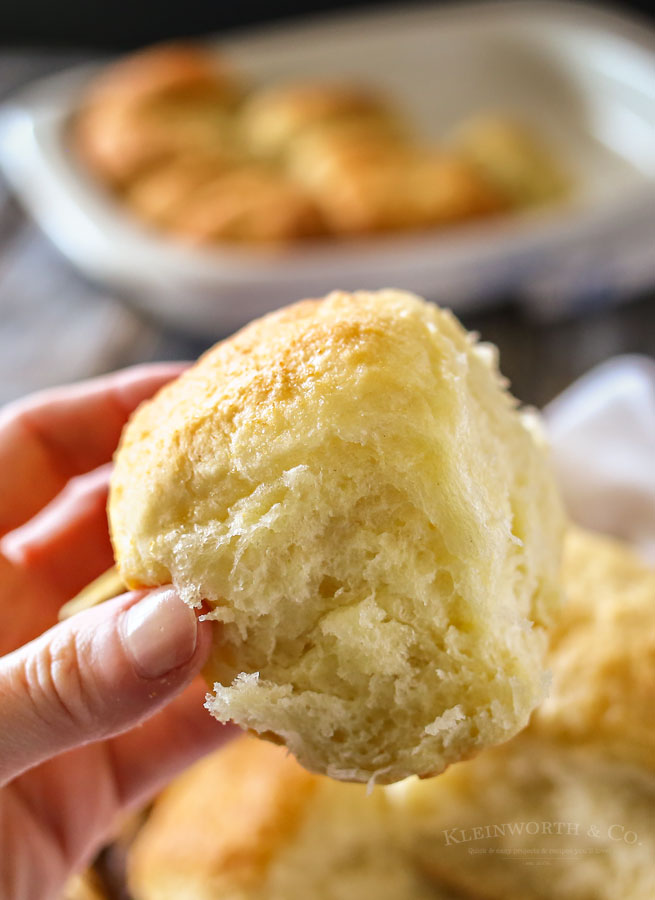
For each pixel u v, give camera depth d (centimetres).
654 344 42
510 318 45
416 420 19
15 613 27
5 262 52
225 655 19
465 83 65
